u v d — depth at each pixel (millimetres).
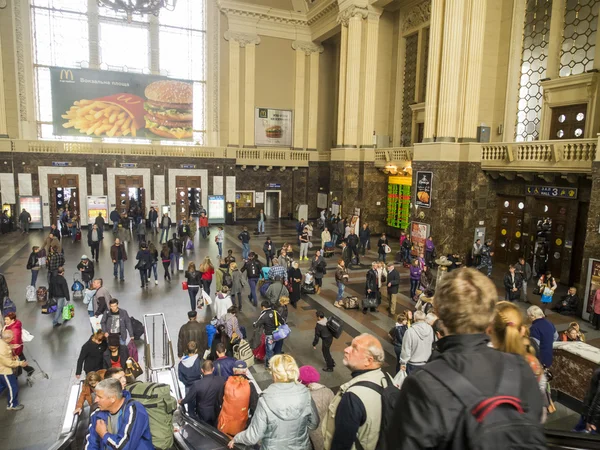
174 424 4473
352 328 10188
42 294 11344
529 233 15234
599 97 13375
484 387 1014
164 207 25406
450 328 1208
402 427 1022
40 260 15164
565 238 13953
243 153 28000
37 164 22938
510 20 16062
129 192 24922
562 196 13875
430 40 16453
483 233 16203
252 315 10898
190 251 18188
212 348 7195
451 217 16016
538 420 1049
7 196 22578
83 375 7582
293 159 29297
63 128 24000
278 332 7848
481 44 15602
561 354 6824
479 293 1190
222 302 8742
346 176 23438
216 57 27703
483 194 16141
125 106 25141
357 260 16734
